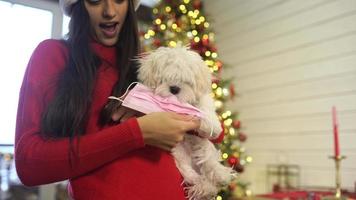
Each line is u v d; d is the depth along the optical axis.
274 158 2.75
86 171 0.72
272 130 2.79
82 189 0.74
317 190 2.10
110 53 0.94
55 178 0.69
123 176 0.74
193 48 2.29
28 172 0.69
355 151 2.19
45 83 0.77
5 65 2.68
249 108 3.02
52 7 2.95
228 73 3.26
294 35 2.66
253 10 3.06
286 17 2.74
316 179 2.42
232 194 2.15
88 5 0.87
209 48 2.34
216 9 3.47
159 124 0.74
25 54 2.79
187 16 2.53
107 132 0.71
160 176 0.78
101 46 0.93
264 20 2.94
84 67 0.82
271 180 2.75
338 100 2.31
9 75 2.69
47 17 2.94
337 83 2.33
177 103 0.81
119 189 0.73
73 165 0.68
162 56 0.85
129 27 0.99
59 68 0.83
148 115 0.75
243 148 2.79
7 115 2.64
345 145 2.24
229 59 3.28
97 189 0.73
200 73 0.86
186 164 0.87
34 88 0.76
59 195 2.81
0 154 2.61
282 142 2.70
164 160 0.81
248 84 3.05
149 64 0.86
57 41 0.89
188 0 2.54
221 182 0.87
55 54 0.84
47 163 0.67
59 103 0.75
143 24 3.15
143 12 3.24
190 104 0.85
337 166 1.66
